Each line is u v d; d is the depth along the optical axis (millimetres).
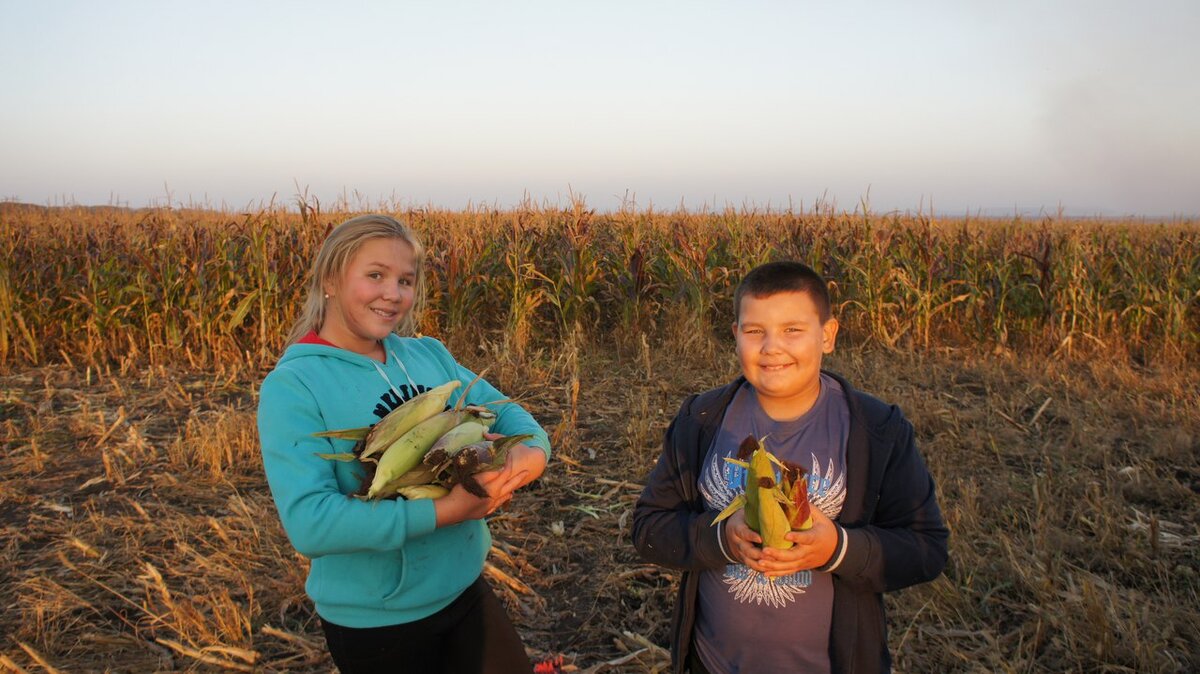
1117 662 3221
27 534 4504
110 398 7574
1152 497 4973
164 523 4582
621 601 3820
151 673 3193
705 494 2033
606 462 5758
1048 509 4570
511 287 10047
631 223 12070
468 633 2127
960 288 10180
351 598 1921
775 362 1886
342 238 1987
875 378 8047
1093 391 7477
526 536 4484
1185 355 9086
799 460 1941
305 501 1747
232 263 9141
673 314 10016
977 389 8008
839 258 10328
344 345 2068
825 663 1888
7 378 8258
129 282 9562
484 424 1927
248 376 8430
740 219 12055
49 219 12586
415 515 1738
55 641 3383
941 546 1872
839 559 1725
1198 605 3598
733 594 1957
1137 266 9859
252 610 3650
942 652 3316
